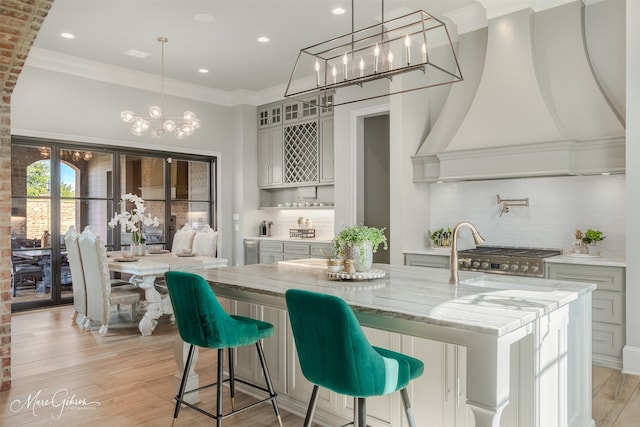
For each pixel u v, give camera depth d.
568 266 3.83
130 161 6.56
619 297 3.60
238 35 5.09
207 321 2.26
